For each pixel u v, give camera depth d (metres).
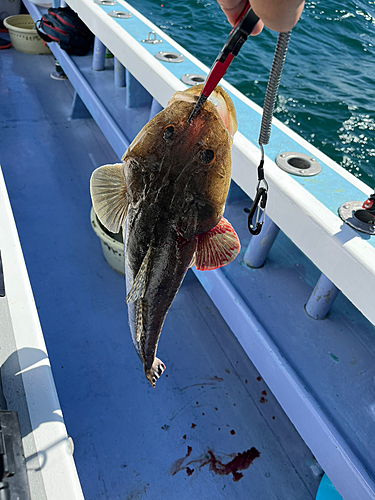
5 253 1.44
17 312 1.29
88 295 2.97
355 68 5.01
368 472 1.58
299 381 1.83
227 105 1.07
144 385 2.52
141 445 2.26
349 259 1.46
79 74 3.91
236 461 2.25
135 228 0.96
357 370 1.91
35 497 0.93
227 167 0.96
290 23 0.51
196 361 2.67
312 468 2.26
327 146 3.72
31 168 4.08
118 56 2.93
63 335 2.71
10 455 0.81
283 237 2.61
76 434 2.26
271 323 2.07
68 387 2.45
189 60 2.62
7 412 0.88
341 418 1.73
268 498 2.13
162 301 1.05
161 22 6.22
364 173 3.44
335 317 2.14
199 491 2.12
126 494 2.08
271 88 0.72
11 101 4.99
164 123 0.95
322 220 1.57
